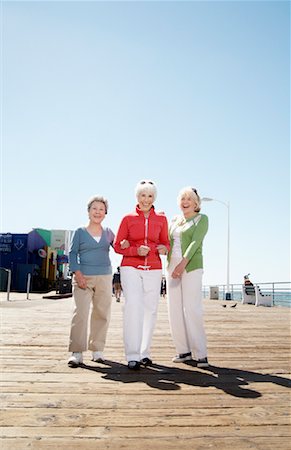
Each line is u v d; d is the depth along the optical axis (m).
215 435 2.12
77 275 3.96
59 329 6.50
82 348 3.88
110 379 3.30
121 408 2.54
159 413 2.46
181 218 4.33
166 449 1.94
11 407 2.54
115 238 4.12
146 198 4.07
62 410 2.49
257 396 2.83
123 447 1.95
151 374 3.51
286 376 3.47
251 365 3.96
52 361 4.01
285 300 15.29
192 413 2.46
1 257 28.33
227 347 5.05
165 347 5.09
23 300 15.73
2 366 3.76
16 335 5.79
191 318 3.92
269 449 1.95
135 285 3.94
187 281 3.97
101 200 4.20
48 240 33.28
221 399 2.76
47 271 31.22
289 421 2.34
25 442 1.99
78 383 3.16
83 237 4.09
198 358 3.87
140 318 3.87
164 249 4.04
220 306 15.35
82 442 2.00
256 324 7.95
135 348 3.75
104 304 4.10
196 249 4.02
